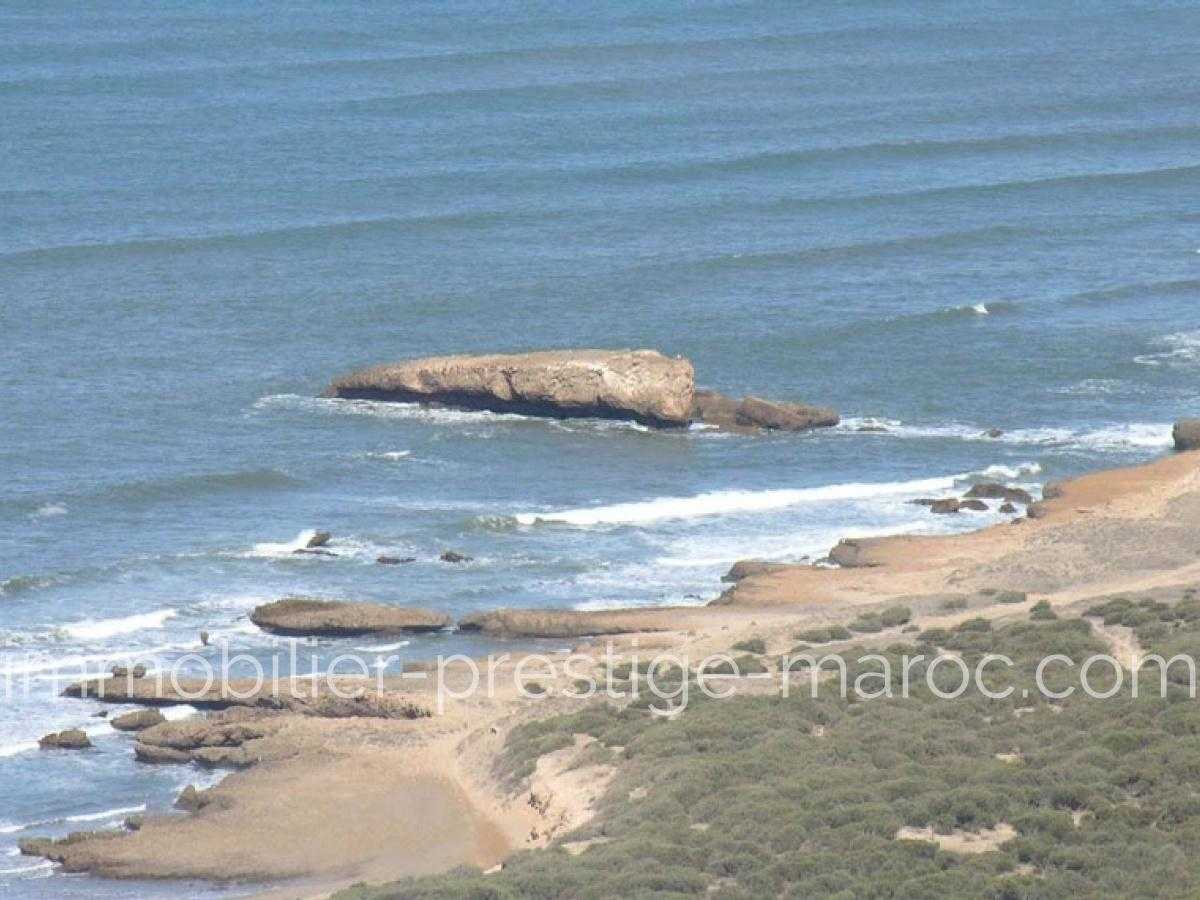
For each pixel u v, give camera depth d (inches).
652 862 4461.1
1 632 7381.9
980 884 4160.9
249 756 6215.6
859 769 4933.6
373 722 6382.9
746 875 4352.9
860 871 4306.1
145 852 5610.2
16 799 6038.4
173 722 6407.5
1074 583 7411.4
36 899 5374.0
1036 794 4613.7
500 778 5738.2
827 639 6722.4
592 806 5221.5
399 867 5383.9
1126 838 4350.4
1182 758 4662.9
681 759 5236.2
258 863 5536.4
